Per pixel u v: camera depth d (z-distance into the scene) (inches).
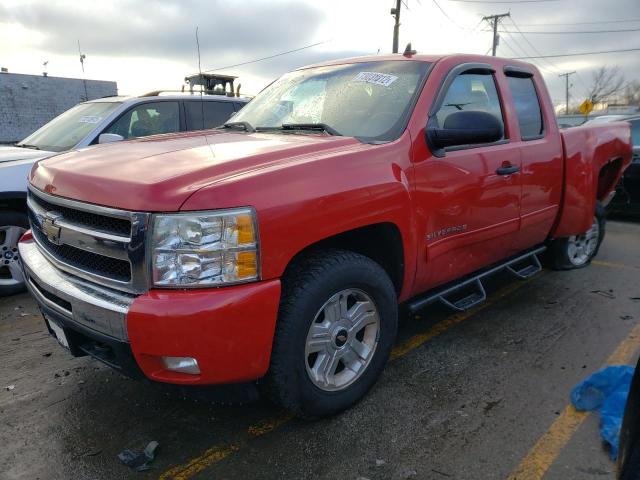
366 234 120.6
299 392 106.0
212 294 89.8
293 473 100.8
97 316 94.5
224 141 126.6
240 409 122.2
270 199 94.7
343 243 121.3
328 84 150.2
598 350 149.9
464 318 172.6
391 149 118.4
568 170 180.7
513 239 162.2
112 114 232.1
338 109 139.6
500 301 187.6
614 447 104.2
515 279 211.2
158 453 106.9
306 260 107.6
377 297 117.9
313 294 103.1
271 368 101.4
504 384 131.6
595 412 118.6
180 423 116.9
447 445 108.2
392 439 110.3
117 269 96.1
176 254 89.5
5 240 192.1
